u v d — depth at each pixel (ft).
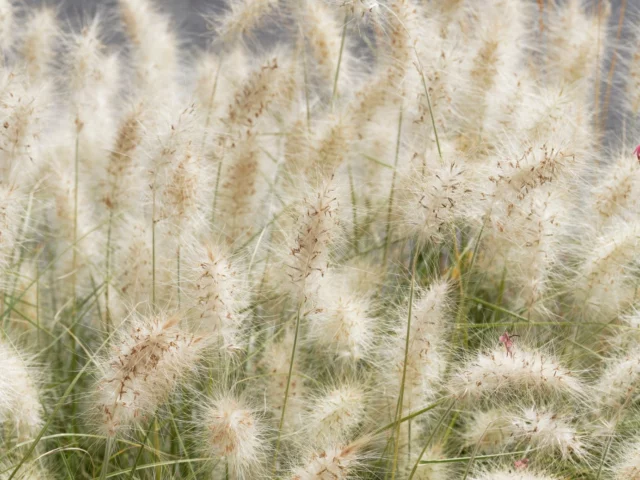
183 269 4.67
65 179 5.19
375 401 4.71
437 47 5.09
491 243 4.98
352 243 5.27
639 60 5.71
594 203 5.03
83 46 5.33
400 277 5.16
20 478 4.39
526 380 4.27
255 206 5.15
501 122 5.25
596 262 4.93
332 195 4.33
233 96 5.25
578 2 5.84
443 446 4.67
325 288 4.59
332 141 5.04
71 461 4.77
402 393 4.38
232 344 4.41
